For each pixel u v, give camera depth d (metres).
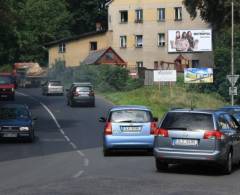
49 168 25.08
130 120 30.92
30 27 144.25
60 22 149.88
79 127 51.59
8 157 30.58
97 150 34.69
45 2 148.00
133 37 128.00
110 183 19.92
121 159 29.19
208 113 23.41
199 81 82.62
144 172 23.52
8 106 41.69
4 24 85.19
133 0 127.88
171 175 22.59
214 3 96.25
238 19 94.25
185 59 118.62
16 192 17.78
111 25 129.88
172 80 80.00
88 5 156.62
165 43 125.88
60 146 37.31
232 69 77.38
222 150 23.03
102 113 64.25
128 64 128.25
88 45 130.62
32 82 114.50
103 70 94.38
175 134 23.33
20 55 144.50
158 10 126.19
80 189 18.38
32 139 40.22
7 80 79.44
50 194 17.33
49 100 80.31
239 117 36.94
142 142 30.69
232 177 22.39
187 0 100.75
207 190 18.59
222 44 92.56
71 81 107.38
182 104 76.62
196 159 23.02
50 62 132.88
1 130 39.38
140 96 79.44
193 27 123.69
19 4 125.88
